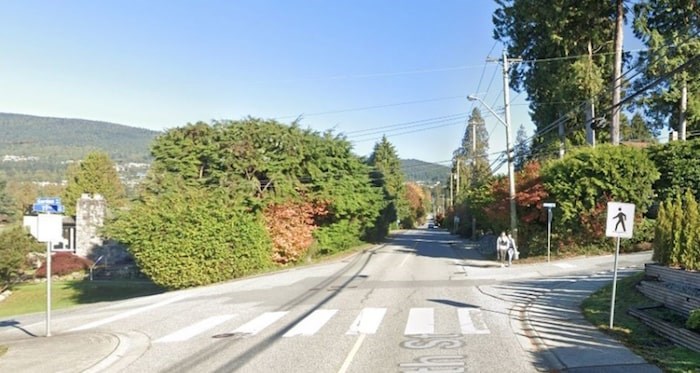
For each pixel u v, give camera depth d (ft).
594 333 37.76
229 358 34.24
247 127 116.26
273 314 51.75
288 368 31.07
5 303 111.24
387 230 229.86
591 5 114.73
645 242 102.99
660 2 114.01
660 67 111.55
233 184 109.40
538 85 131.95
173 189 103.04
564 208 104.06
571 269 84.74
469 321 44.21
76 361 35.45
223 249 92.43
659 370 27.76
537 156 161.79
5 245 118.21
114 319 55.01
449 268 95.55
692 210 46.83
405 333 39.88
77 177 275.39
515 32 138.21
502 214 120.16
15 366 34.37
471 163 320.91
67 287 124.47
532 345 35.12
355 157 153.17
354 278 82.64
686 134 163.43
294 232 116.37
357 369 30.25
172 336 43.11
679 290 41.52
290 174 120.57
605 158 102.06
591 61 118.32
